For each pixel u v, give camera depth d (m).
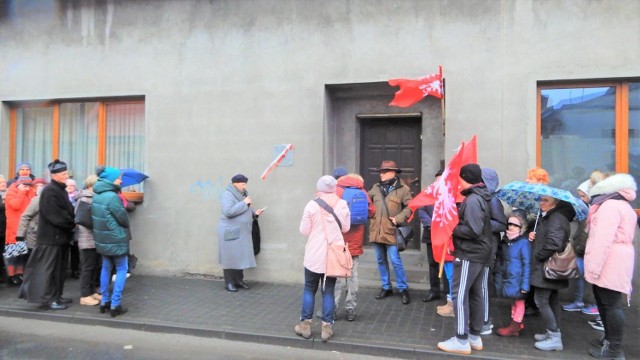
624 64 5.87
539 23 6.13
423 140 6.92
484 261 4.38
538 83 6.25
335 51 6.82
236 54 7.23
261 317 5.48
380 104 7.14
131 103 7.96
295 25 6.98
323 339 4.73
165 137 7.49
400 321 5.31
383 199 6.09
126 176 7.16
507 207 6.05
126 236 5.50
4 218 6.83
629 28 5.86
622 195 4.27
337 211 4.81
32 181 7.06
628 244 4.23
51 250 5.74
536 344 4.55
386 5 6.63
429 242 5.95
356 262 5.39
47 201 5.66
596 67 5.96
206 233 7.31
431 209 5.90
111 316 5.49
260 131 7.12
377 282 6.74
